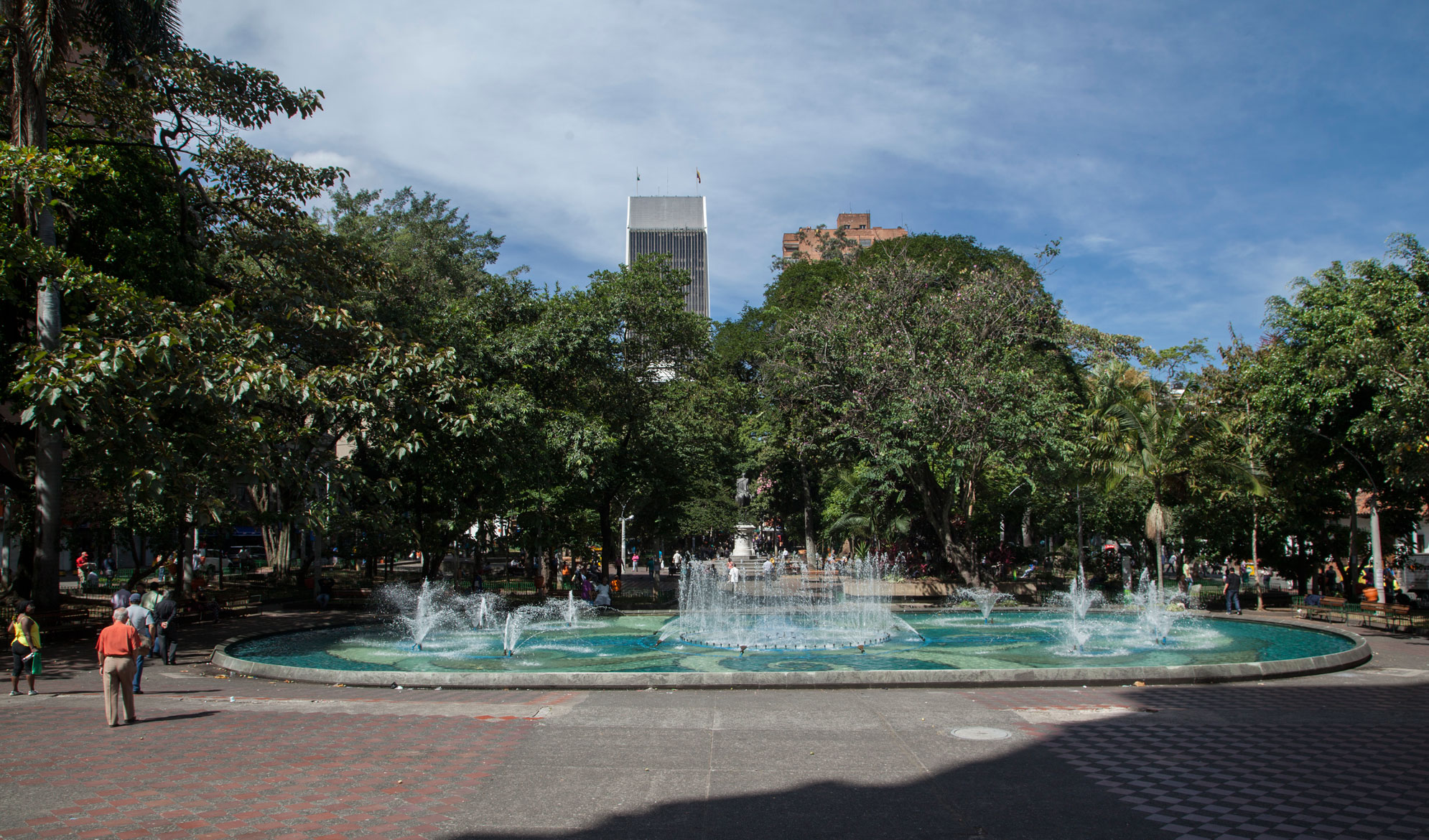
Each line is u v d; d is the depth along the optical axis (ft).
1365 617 65.98
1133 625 67.62
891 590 88.02
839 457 96.99
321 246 72.59
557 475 82.17
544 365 83.82
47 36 53.06
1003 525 130.93
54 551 60.08
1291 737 27.32
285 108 67.41
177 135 67.10
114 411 50.24
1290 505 81.30
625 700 34.22
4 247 47.57
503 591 98.78
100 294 50.37
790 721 29.66
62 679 43.27
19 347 53.16
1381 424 57.41
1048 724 29.17
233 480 60.44
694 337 92.48
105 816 19.90
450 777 22.98
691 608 83.20
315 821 19.48
